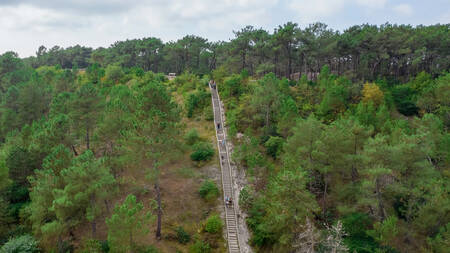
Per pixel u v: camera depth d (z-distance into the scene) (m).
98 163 27.17
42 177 28.25
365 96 52.38
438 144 34.59
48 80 76.88
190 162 42.69
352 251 26.25
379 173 27.09
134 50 110.88
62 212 25.23
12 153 35.47
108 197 28.34
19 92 57.78
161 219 32.41
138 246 25.91
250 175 37.75
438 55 74.75
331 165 31.38
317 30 75.94
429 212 25.98
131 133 28.81
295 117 42.19
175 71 118.56
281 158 37.06
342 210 30.17
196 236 30.84
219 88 68.12
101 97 42.25
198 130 52.97
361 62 78.75
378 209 30.92
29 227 28.98
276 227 27.23
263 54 80.19
